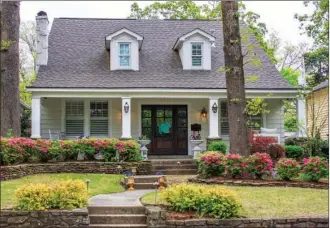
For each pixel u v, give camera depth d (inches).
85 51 856.9
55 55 837.2
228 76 602.5
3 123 633.0
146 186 540.1
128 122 763.4
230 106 600.4
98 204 414.6
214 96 783.1
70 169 611.8
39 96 748.6
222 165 559.5
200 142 775.7
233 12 599.5
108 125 824.9
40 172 590.6
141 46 872.3
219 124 836.6
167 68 831.7
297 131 852.0
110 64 818.2
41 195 379.6
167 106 834.8
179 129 834.2
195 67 831.1
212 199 382.6
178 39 834.2
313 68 1277.1
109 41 826.2
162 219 370.0
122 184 550.3
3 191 453.1
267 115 839.1
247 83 796.0
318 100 1080.8
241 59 602.5
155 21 945.5
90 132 821.9
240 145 593.0
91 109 825.5
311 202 432.8
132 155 647.1
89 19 933.8
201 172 578.2
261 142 716.0
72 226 371.9
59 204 380.8
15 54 643.5
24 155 595.5
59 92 754.8
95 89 757.9
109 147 641.0
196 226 368.5
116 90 761.6
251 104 616.4
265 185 523.8
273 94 789.2
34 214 370.9
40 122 795.4
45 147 616.1
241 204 392.5
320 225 375.6
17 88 644.7
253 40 907.4
